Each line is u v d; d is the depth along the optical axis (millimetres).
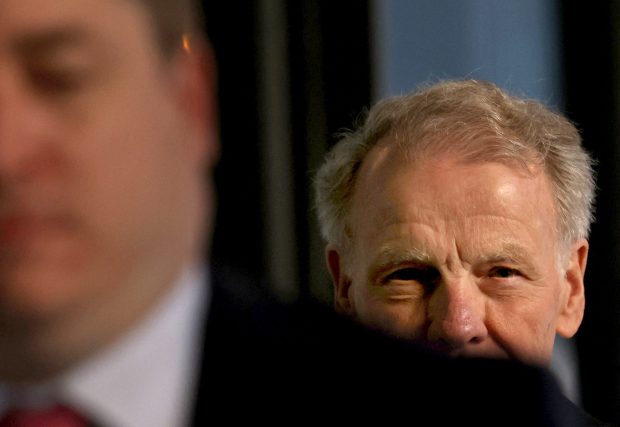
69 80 1462
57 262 1429
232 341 1667
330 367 1682
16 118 1427
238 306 1704
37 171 1423
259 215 5527
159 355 1573
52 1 1452
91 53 1473
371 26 5688
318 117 5613
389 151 3801
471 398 1691
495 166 3707
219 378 1636
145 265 1512
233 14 5461
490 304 3635
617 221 6539
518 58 6125
